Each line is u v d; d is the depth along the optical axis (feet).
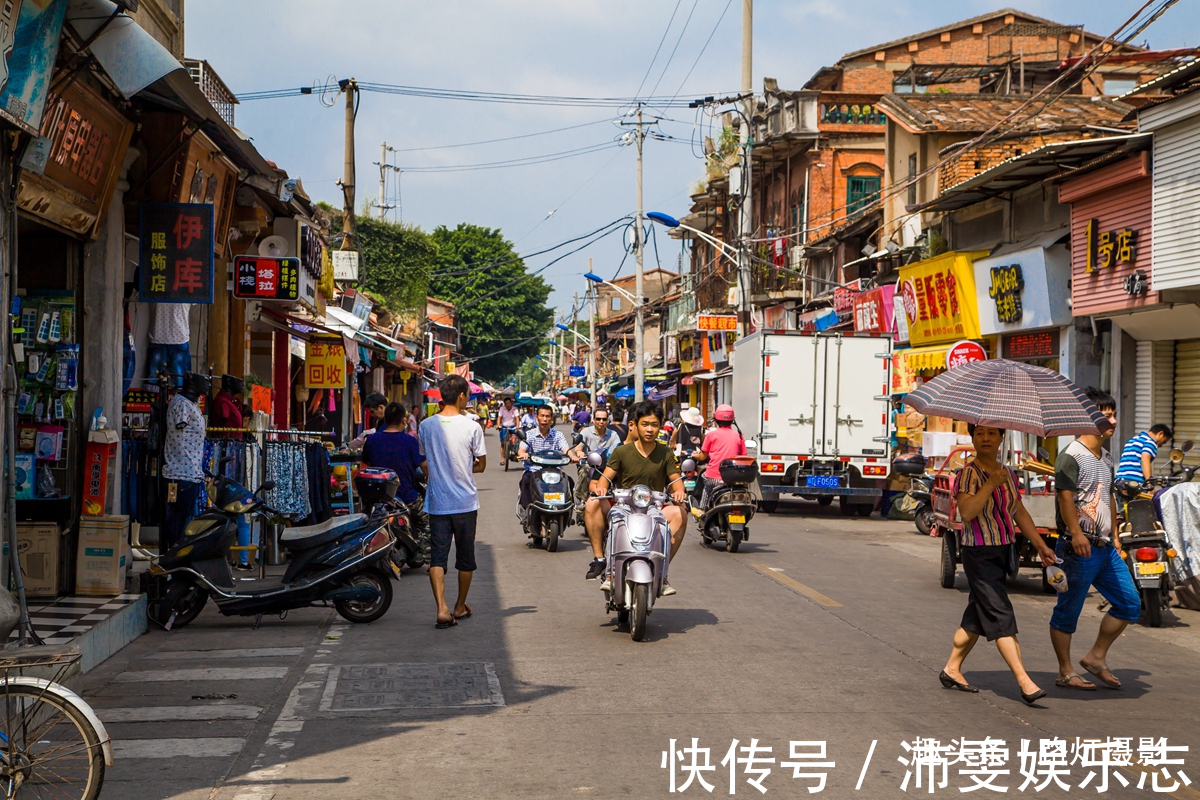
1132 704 21.72
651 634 27.99
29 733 14.69
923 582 37.88
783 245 118.01
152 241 33.78
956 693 22.21
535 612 31.14
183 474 34.17
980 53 124.36
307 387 70.95
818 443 62.18
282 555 40.14
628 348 263.49
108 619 25.54
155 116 32.42
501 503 67.62
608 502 30.01
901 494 62.03
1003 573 22.12
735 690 22.11
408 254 169.17
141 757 17.62
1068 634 23.07
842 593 34.96
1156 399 56.95
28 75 22.82
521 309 262.67
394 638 27.43
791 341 62.18
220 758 17.58
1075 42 123.54
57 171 26.71
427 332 169.58
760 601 33.24
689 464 29.55
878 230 92.79
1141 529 31.27
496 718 19.97
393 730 19.17
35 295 29.19
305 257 54.70
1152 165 51.21
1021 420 21.59
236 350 51.93
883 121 116.47
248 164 37.19
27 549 27.81
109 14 24.59
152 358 39.42
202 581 28.63
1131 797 16.21
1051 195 65.46
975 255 72.43
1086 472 23.30
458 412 29.81
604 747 18.17
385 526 29.71
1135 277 53.26
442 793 15.89
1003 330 69.92
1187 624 31.32
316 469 40.01
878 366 62.44
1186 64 47.83
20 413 28.76
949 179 76.23
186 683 22.66
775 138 117.60
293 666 24.26
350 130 94.48
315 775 16.72
